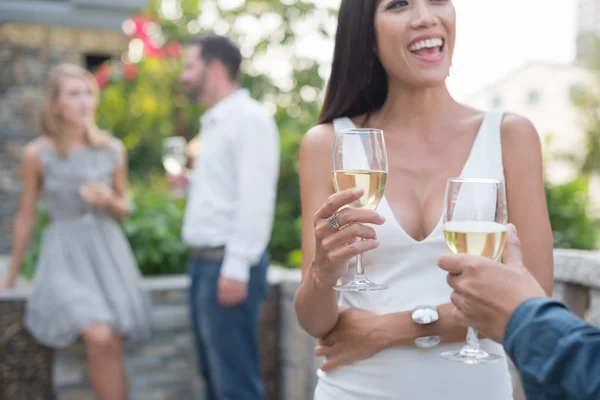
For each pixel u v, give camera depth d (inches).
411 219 62.7
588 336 35.9
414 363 59.6
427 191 63.6
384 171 53.2
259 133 125.0
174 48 258.7
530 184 62.4
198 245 128.0
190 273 132.0
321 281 57.6
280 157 201.0
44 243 139.3
